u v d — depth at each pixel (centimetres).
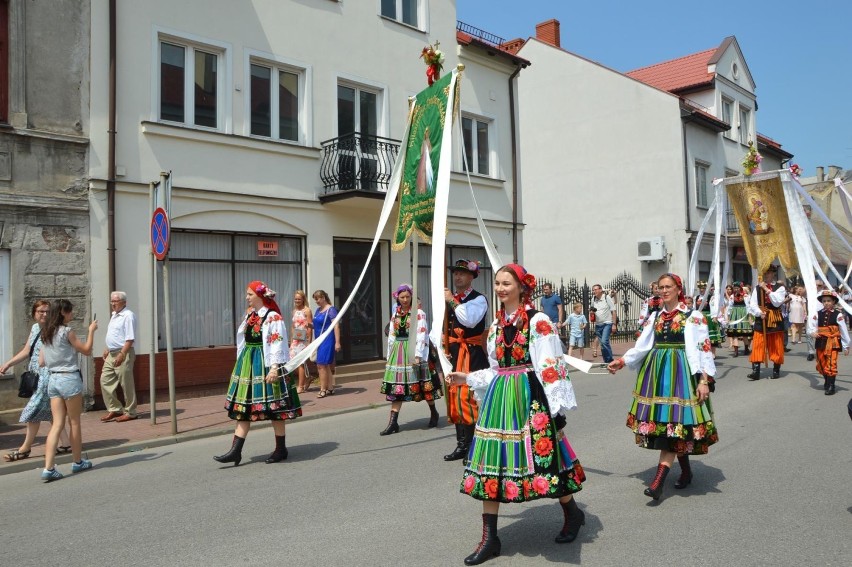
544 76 2780
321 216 1373
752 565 409
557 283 2719
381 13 1530
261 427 938
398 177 790
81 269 1055
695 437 530
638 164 2533
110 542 485
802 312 2050
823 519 493
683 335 550
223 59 1250
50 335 693
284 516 531
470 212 1728
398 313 866
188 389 1155
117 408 968
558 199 2734
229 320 1238
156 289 1141
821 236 2902
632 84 2550
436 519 512
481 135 1809
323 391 1180
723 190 1267
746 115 3002
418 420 962
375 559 433
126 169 1109
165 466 725
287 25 1336
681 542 450
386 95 1512
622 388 1217
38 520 546
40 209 1018
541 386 423
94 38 1085
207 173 1205
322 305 1204
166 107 1177
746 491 566
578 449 727
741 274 2992
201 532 500
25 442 746
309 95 1364
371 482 624
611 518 503
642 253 2469
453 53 1700
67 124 1053
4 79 1007
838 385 1184
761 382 1238
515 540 459
